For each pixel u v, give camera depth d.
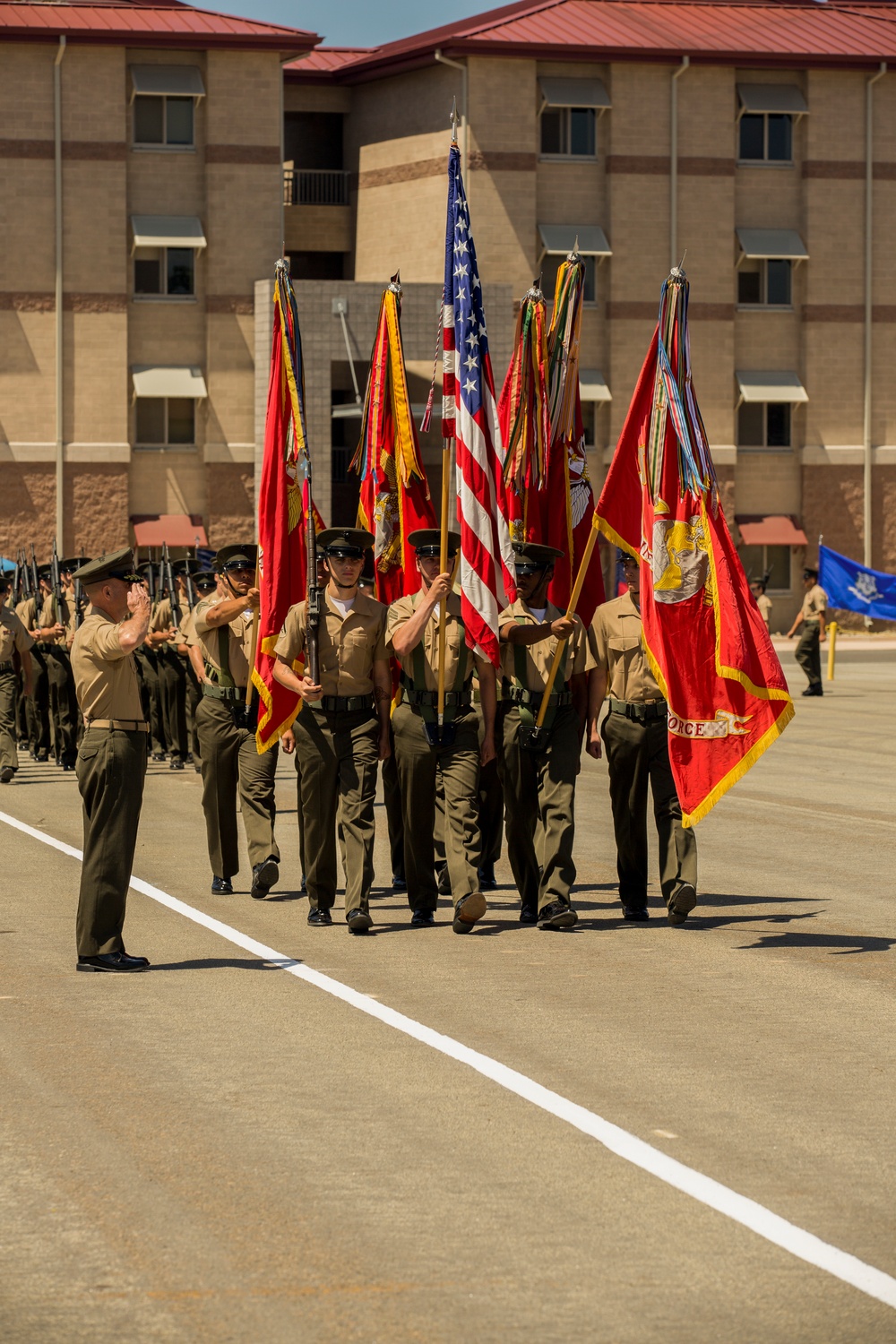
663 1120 9.37
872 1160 8.73
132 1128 9.24
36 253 63.44
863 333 69.94
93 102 63.50
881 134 69.56
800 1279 7.26
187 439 65.56
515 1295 7.10
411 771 14.62
